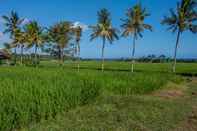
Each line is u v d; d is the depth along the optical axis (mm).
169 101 21859
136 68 77938
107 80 26906
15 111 12781
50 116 14867
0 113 12047
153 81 29734
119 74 33938
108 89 25125
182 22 53406
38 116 14195
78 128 13156
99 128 13250
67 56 79000
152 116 15930
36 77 22422
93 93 20391
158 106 19109
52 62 106312
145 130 13117
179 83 36812
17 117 12859
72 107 17531
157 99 22781
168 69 73750
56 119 14844
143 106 18984
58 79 21109
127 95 24484
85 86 20109
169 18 54375
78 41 73562
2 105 12352
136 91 26266
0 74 26109
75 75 28250
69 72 33469
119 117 15539
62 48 76562
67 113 16297
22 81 17984
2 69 37438
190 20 53531
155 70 68250
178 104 20391
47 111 14750
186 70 69062
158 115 16219
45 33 73875
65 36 74750
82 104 18906
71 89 17953
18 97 13586
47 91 15570
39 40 70812
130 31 56688
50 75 25969
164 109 18125
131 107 18547
